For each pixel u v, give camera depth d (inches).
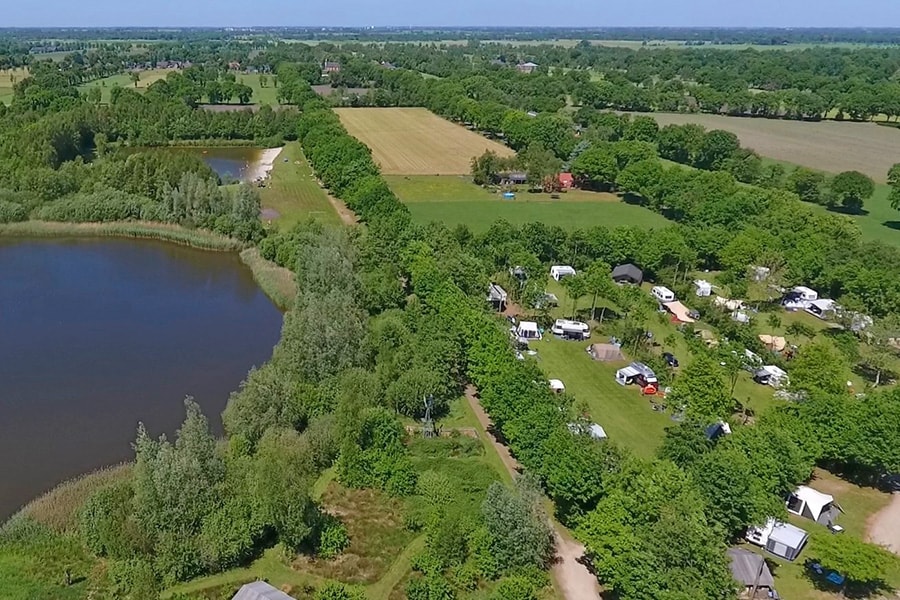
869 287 4820.4
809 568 2576.3
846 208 7613.2
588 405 3612.2
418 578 2480.3
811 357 3617.1
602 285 4601.4
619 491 2532.0
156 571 2416.3
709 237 5689.0
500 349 3526.1
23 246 6122.1
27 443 3329.2
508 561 2491.4
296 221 6619.1
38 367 4062.5
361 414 3132.4
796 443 2997.0
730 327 4468.5
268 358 4274.1
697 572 2213.3
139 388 3868.1
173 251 6161.4
